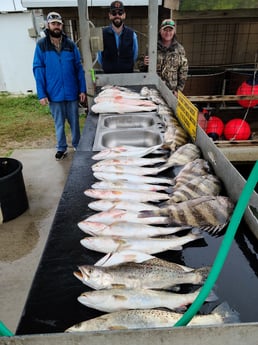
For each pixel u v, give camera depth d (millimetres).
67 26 6273
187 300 1104
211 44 5820
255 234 1409
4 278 2676
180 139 2496
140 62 5340
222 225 1476
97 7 5398
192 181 1814
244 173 3879
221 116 4969
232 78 5309
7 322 2248
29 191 3998
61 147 4820
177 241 1382
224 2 3547
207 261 1309
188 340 854
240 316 1048
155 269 1217
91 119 3070
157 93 3674
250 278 1220
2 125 6672
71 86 4387
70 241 1417
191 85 5270
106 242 1349
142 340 844
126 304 1091
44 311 1094
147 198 1725
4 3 7785
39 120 6922
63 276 1235
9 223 3373
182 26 5637
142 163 2131
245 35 5746
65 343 843
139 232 1427
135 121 3098
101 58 4406
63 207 1662
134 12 5707
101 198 1726
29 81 8742
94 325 1000
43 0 5262
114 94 3453
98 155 2213
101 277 1170
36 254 2932
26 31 8117
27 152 5215
